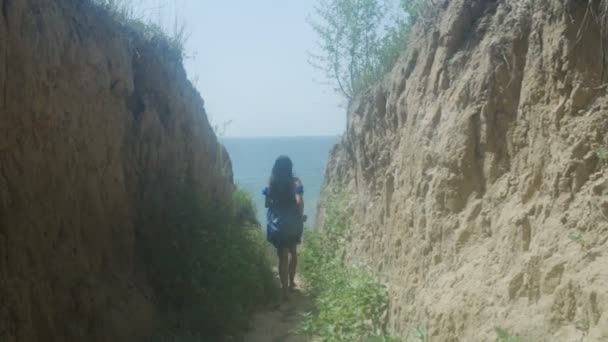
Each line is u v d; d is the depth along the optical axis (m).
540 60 3.87
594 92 3.52
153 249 6.75
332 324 6.12
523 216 3.73
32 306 4.46
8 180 4.45
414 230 5.25
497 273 3.86
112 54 6.18
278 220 9.12
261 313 8.07
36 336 4.41
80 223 5.45
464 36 5.12
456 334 4.02
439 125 4.98
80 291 5.08
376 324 5.83
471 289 4.01
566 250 3.32
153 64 7.56
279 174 9.25
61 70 5.13
